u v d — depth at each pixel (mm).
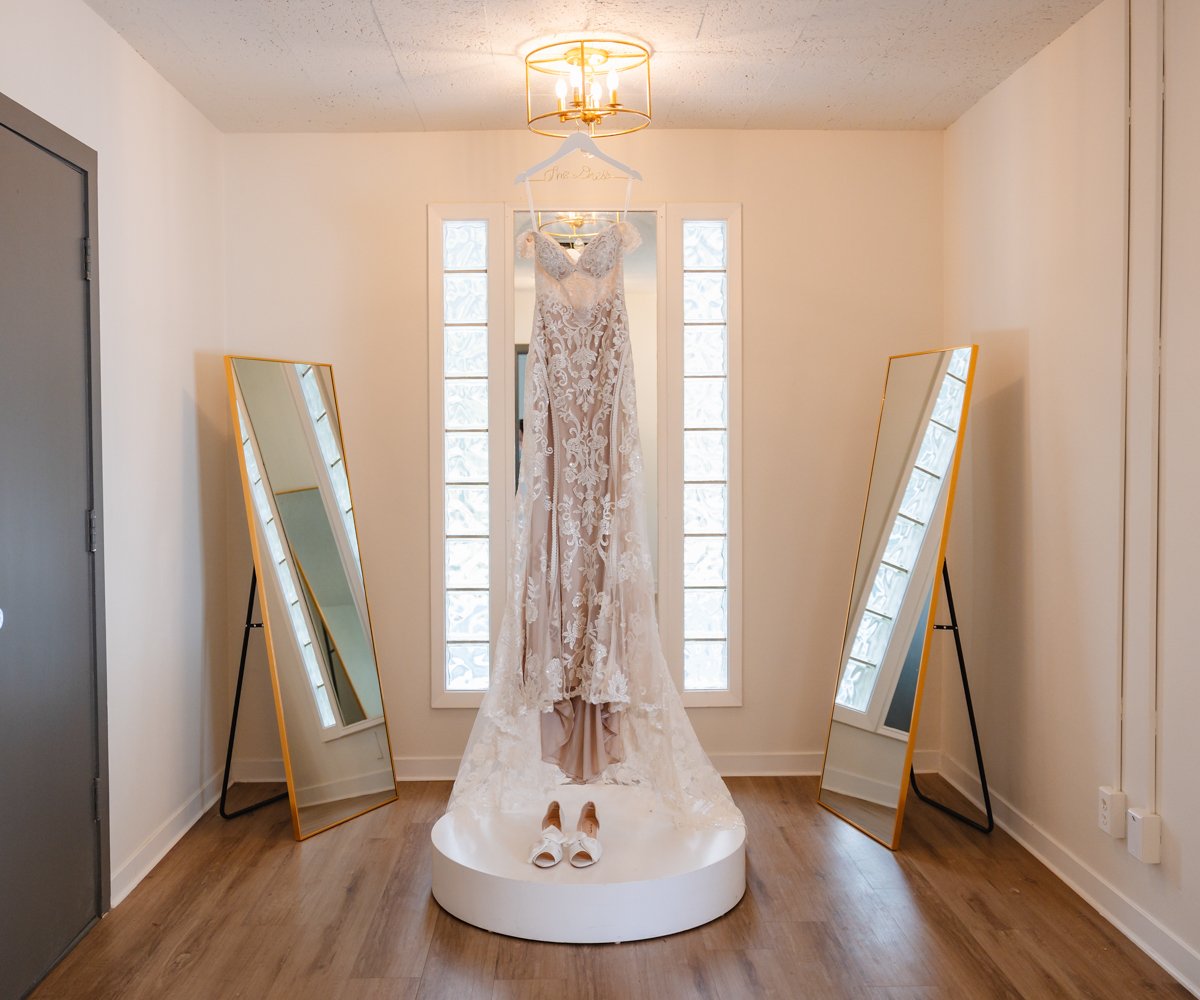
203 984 2725
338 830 3865
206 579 4152
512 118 4254
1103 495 3164
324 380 4309
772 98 4066
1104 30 3146
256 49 3488
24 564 2660
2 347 2564
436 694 4461
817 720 4531
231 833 3840
